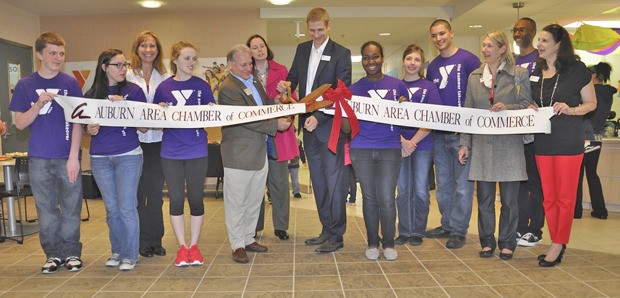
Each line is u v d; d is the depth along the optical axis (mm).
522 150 3383
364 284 3008
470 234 4324
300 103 3268
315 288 2949
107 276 3219
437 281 3041
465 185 3805
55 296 2854
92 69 8148
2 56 7188
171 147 3291
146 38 3428
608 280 3021
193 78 3406
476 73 3527
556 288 2887
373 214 3508
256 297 2811
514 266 3326
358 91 3537
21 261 3650
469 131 3369
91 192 6637
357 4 7859
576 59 3178
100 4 7438
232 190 3432
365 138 3410
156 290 2943
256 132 3414
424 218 3994
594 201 5098
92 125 3121
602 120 5035
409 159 3934
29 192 4449
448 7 8141
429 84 3697
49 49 3139
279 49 11461
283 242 4137
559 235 3254
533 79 3328
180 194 3348
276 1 7527
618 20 8695
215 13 8117
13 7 7391
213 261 3549
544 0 6852
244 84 3430
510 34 9234
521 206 3889
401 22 8609
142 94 3359
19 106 3164
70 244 3398
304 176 9828
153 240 3682
